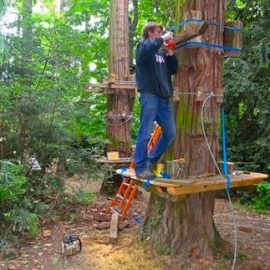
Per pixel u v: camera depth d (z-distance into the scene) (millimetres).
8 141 5824
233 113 8023
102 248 4473
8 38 5531
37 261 4176
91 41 10070
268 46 7230
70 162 6172
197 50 3748
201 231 4102
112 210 5922
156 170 3596
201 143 3811
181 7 3855
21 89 5629
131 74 7594
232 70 7645
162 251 4121
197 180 3375
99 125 8453
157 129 4164
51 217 5520
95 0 10391
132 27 10727
